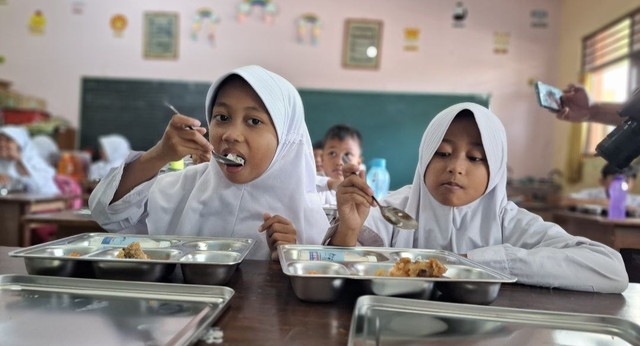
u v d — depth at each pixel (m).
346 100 4.76
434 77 4.75
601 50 4.05
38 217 1.99
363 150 4.73
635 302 0.77
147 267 0.75
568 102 1.38
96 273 0.76
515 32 4.71
